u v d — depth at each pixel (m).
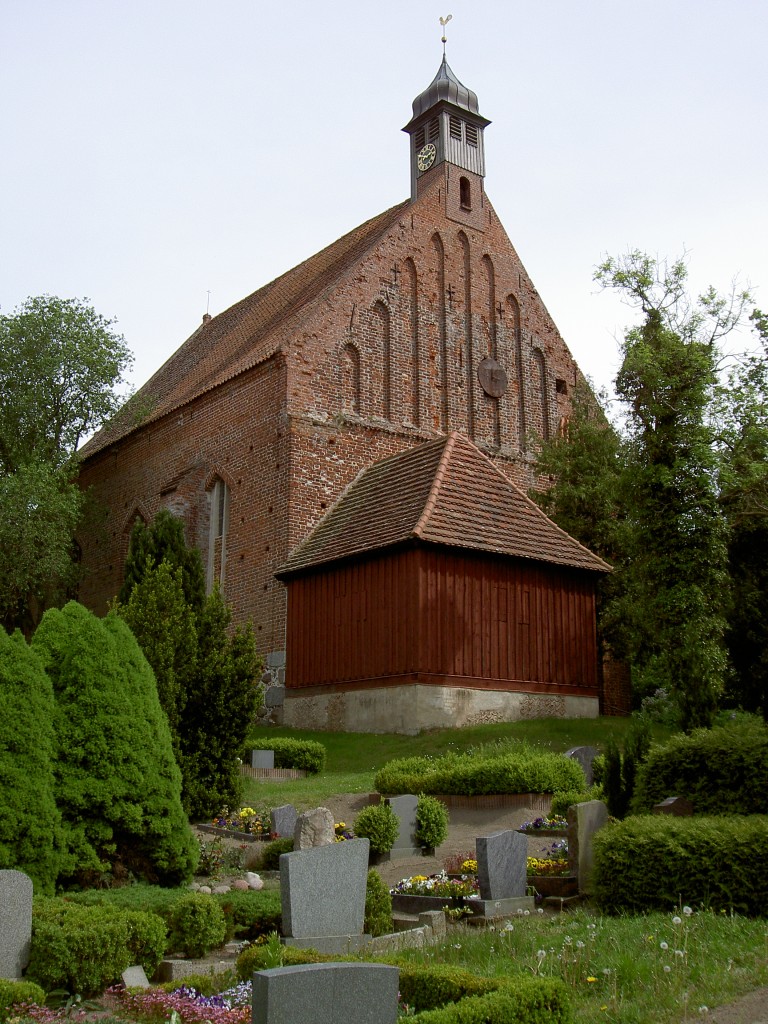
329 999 5.66
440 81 36.66
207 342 44.91
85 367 35.34
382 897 11.17
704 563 23.19
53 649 12.21
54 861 10.67
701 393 23.78
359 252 34.53
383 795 18.44
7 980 8.05
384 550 24.89
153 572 19.38
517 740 21.81
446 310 34.69
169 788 12.04
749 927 8.96
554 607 26.73
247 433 31.56
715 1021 6.80
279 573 28.34
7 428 34.44
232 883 12.58
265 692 28.62
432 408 33.50
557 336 37.97
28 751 10.70
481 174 37.06
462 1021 6.09
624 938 8.92
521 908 11.48
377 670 24.75
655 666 27.47
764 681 24.86
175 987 8.52
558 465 32.94
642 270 25.30
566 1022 6.67
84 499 35.53
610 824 11.69
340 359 31.52
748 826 10.12
